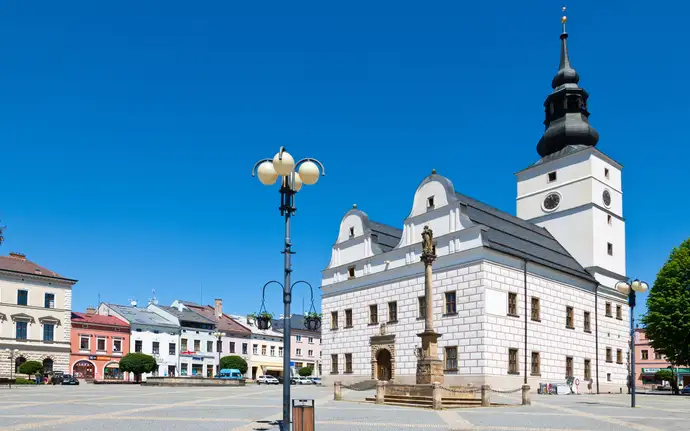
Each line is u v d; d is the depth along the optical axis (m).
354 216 65.44
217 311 118.31
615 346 63.34
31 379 77.50
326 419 24.92
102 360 93.19
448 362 51.84
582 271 62.66
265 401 35.97
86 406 30.61
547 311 55.81
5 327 82.69
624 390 63.03
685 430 22.09
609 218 66.38
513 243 56.25
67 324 88.88
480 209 59.31
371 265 61.88
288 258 20.19
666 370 100.38
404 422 23.86
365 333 60.78
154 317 104.50
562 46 71.38
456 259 52.53
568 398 45.41
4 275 83.50
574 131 67.81
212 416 25.25
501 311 51.03
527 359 52.62
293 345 121.88
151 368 87.31
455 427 22.17
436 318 53.38
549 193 68.25
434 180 56.72
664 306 59.78
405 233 58.62
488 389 33.84
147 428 20.70
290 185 20.58
